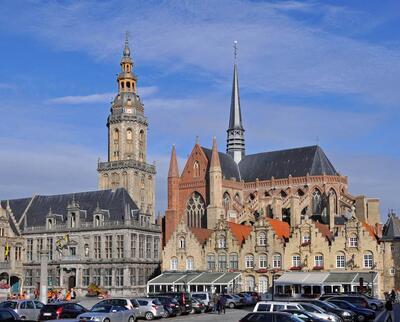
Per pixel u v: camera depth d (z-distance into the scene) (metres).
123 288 137.12
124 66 195.38
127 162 182.75
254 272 120.38
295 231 117.94
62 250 145.50
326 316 57.59
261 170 162.75
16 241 149.12
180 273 126.38
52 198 155.88
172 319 73.19
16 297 109.00
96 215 143.50
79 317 58.28
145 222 146.00
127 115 189.38
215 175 150.62
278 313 45.41
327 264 114.38
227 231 124.88
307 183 151.25
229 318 74.25
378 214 126.44
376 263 110.31
